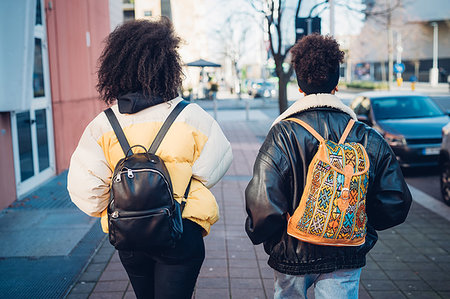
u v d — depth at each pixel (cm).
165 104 221
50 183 802
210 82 3800
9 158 666
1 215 612
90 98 1069
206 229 222
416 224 588
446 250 491
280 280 224
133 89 222
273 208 204
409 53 5897
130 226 193
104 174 217
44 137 826
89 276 419
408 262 458
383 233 551
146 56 216
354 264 213
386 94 1116
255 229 210
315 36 231
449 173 677
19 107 625
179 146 213
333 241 205
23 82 626
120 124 218
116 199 196
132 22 227
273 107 3011
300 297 222
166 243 196
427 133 930
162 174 199
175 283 212
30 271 432
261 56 4144
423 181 880
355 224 205
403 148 916
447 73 5912
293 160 213
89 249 486
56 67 880
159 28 224
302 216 206
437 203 704
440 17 5288
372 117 1032
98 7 1153
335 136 218
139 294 229
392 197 214
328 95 227
